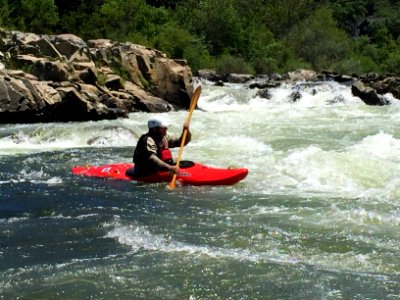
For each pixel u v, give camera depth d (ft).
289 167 28.45
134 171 27.02
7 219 20.70
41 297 14.20
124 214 21.26
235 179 25.75
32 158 31.96
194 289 14.66
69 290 14.58
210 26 104.27
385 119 49.19
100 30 87.35
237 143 36.52
